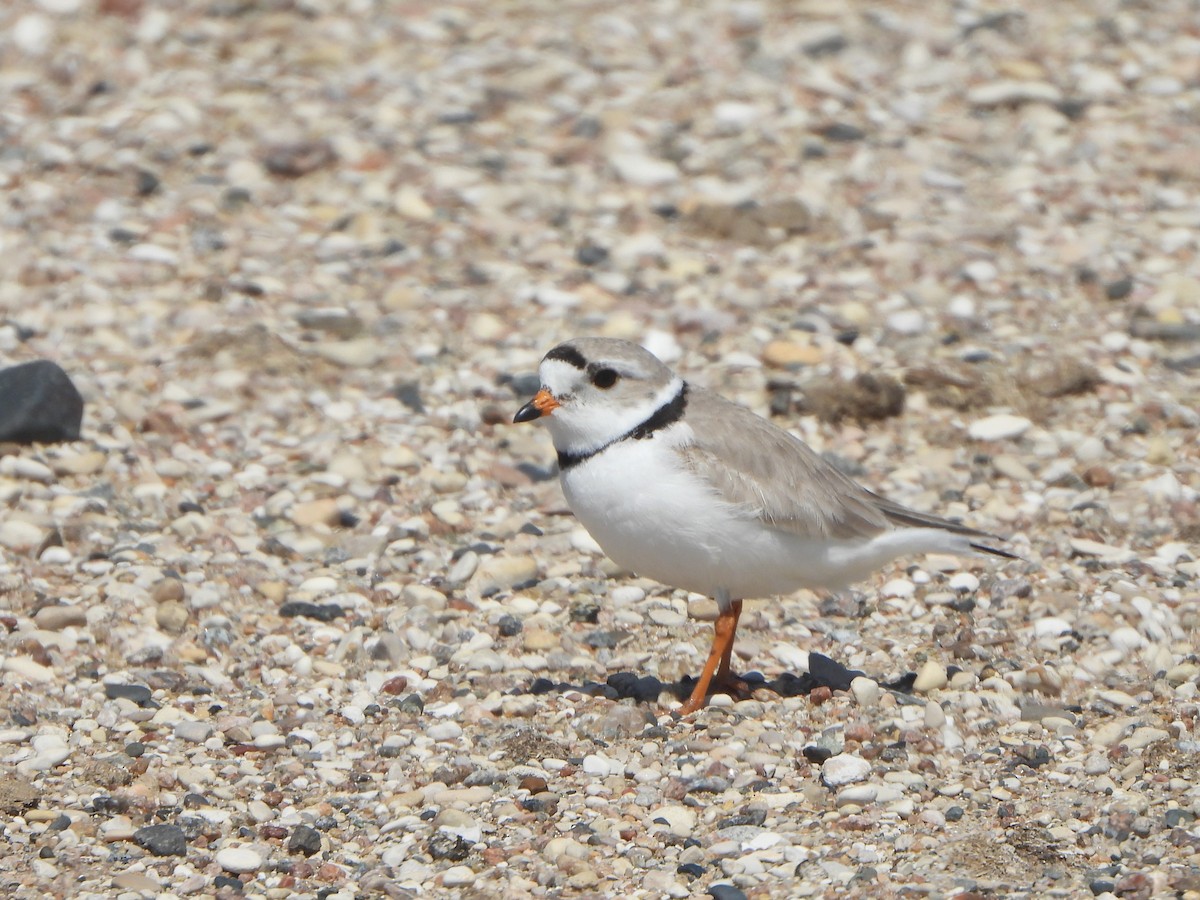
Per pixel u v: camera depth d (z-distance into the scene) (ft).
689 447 30.50
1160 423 44.19
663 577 31.65
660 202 55.47
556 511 41.09
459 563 38.01
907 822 28.12
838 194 55.88
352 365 47.06
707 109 60.85
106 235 52.65
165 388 45.42
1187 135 58.90
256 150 57.57
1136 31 65.51
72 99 60.54
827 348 47.75
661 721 31.78
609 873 26.84
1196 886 25.64
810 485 31.12
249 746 30.71
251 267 51.39
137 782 29.27
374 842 27.91
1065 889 25.95
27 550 37.70
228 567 37.55
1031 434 43.78
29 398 41.98
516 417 30.50
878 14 67.10
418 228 53.78
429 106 60.54
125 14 66.13
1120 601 35.91
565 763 30.14
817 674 33.22
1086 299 50.11
